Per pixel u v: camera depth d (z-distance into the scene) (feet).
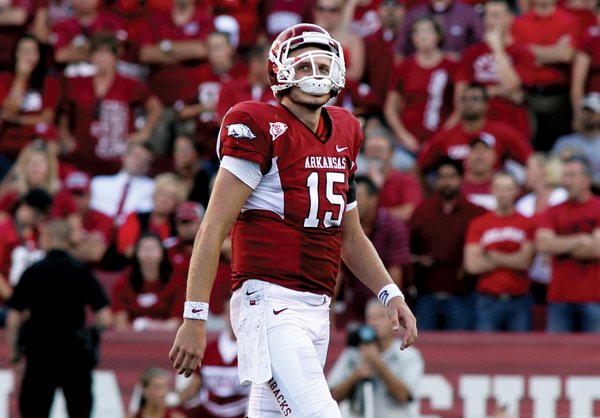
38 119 148.36
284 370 51.29
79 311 106.83
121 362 116.98
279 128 52.21
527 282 118.52
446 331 118.93
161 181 129.70
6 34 153.48
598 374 114.01
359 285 115.96
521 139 132.87
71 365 106.22
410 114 144.05
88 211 133.28
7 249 125.08
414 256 121.08
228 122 52.26
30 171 133.08
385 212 116.26
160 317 119.85
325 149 53.16
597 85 145.48
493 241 118.42
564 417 114.52
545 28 147.33
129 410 116.37
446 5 153.48
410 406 104.83
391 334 105.09
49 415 107.14
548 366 114.62
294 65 52.39
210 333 114.01
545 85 146.10
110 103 147.64
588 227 116.16
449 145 133.28
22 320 107.04
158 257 120.16
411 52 152.56
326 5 145.89
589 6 152.46
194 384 111.24
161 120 149.48
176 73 152.97
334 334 115.14
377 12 155.22
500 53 141.90
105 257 131.64
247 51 158.92
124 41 156.56
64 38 155.63
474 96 132.16
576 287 116.88
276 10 157.79
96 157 146.92
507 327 118.73
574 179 116.06
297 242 52.65
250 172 51.80
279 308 52.16
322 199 52.70
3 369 117.80
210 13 156.76
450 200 120.98
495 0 145.79
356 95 143.33
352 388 102.73
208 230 51.34
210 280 51.29
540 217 117.70
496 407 114.32
